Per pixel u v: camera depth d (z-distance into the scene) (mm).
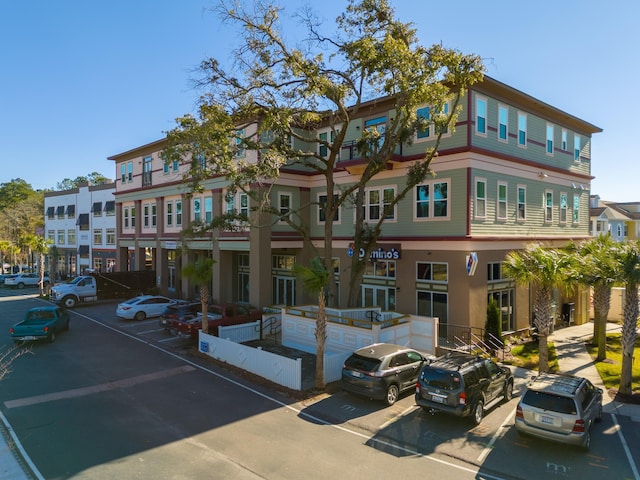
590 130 29750
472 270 19391
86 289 32344
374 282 24047
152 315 26578
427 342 18375
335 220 26312
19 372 15742
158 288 34469
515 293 22672
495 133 21828
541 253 15156
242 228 26797
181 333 20641
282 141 19781
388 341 17375
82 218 50562
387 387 12898
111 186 47094
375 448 10219
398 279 22641
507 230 22375
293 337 20203
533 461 9672
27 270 62750
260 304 25469
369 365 13055
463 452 10070
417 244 21812
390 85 16922
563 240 26562
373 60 16391
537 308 15742
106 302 33250
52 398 13102
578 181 28766
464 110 20453
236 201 27578
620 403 13523
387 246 22719
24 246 64125
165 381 14898
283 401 13242
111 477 8609
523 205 23625
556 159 26375
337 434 10977
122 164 39500
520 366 17359
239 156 25797
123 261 39719
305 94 18062
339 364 15477
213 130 17719
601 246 18172
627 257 14312
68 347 19594
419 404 11789
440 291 20906
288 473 8930
